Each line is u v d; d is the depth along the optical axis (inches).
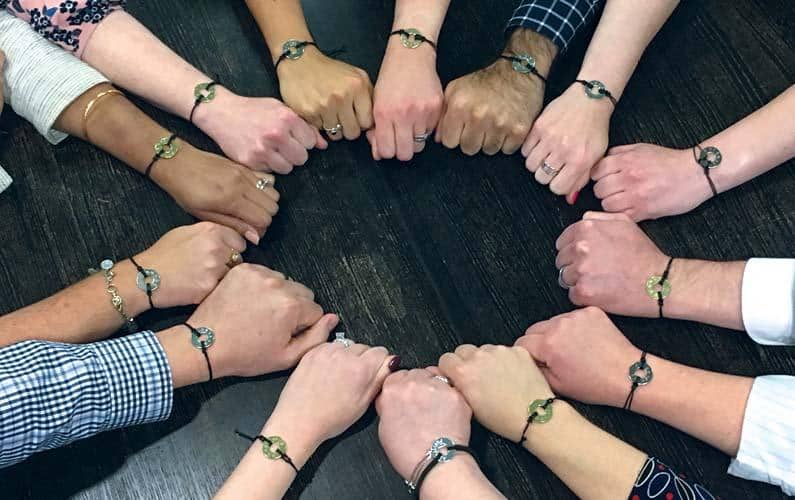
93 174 60.3
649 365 51.9
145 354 50.6
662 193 55.3
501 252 58.7
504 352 53.2
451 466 49.4
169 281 53.9
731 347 56.0
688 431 51.5
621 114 60.7
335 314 57.6
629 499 48.6
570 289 55.5
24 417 46.5
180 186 55.4
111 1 56.6
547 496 53.7
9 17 56.6
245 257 58.5
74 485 54.2
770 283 51.1
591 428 50.6
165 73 57.2
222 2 63.9
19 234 59.1
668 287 53.3
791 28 62.2
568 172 55.9
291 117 56.3
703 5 62.9
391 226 59.5
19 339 50.8
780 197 58.3
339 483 54.1
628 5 55.9
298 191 60.0
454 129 57.1
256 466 50.3
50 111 55.6
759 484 53.4
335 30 63.1
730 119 60.3
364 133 60.9
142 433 55.2
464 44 62.8
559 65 61.8
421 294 58.1
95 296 53.0
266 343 53.2
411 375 53.2
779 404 48.6
